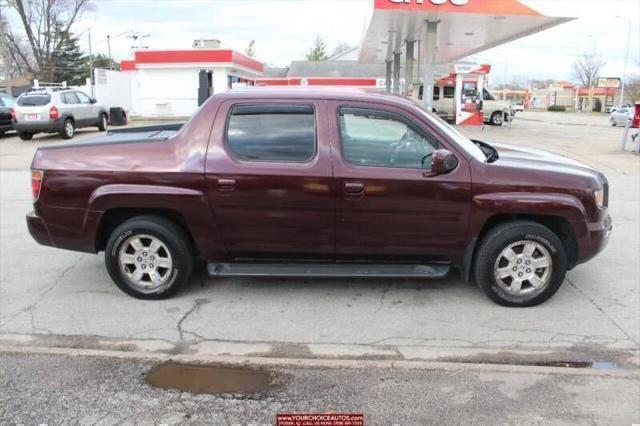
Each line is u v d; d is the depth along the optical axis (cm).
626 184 1064
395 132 448
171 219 471
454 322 438
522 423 304
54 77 5891
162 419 307
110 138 506
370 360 375
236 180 443
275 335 415
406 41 2152
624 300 483
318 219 447
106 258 471
